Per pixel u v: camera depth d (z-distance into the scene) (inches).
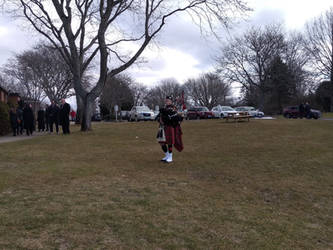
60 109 631.2
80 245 136.8
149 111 1445.6
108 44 685.3
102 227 156.9
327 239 172.2
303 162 352.5
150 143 494.3
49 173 268.4
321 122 922.1
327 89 2126.0
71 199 197.9
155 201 202.2
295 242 161.6
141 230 156.7
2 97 1062.4
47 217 165.2
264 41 1978.3
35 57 1705.2
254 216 192.2
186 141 527.2
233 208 203.2
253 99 2443.4
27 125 690.2
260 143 490.9
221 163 339.9
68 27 677.3
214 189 245.3
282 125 821.9
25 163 313.3
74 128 853.2
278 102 2370.8
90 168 295.0
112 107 2751.0
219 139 546.0
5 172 268.4
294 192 252.4
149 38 689.0
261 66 2015.3
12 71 1861.5
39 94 2048.5
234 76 2074.3
